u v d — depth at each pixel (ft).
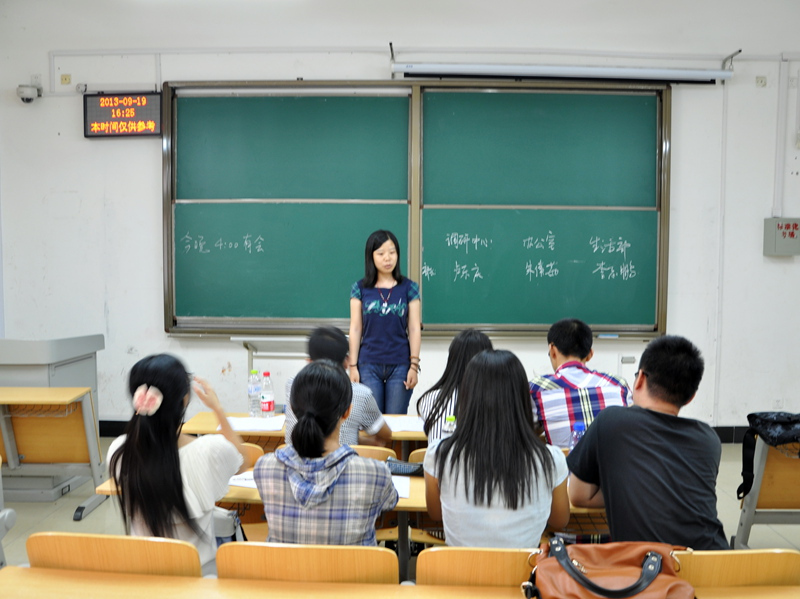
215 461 5.09
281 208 14.05
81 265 14.38
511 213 14.02
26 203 14.29
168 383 4.87
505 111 13.88
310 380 4.86
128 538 4.32
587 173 14.02
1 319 14.46
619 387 7.04
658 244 14.11
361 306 11.07
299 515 4.71
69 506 10.66
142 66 13.98
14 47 14.07
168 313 14.11
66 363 11.42
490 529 4.91
